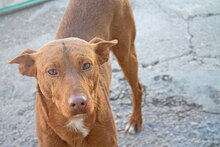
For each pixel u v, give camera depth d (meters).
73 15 3.34
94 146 2.64
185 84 4.46
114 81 4.68
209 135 3.71
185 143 3.65
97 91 2.57
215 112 4.00
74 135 2.54
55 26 6.29
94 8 3.37
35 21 6.50
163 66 4.89
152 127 3.93
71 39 2.43
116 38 3.59
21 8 6.88
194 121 3.92
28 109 4.42
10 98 4.63
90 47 2.46
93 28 3.27
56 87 2.26
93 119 2.49
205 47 5.24
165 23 6.02
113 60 5.14
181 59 5.02
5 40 6.00
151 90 4.44
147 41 5.56
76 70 2.25
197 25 5.85
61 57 2.24
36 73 2.48
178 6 6.53
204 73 4.62
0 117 4.30
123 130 3.95
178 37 5.57
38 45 5.76
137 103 3.93
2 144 3.90
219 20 5.92
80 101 2.11
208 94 4.25
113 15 3.48
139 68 4.91
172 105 4.19
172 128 3.88
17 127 4.14
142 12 6.46
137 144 3.74
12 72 5.18
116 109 4.23
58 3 7.05
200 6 6.45
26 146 3.86
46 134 2.60
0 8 7.06
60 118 2.45
